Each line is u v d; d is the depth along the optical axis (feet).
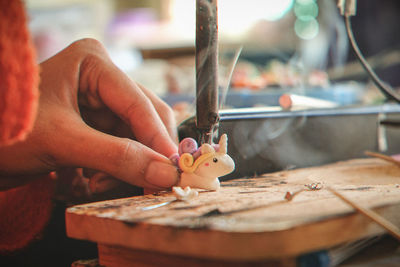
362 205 1.04
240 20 3.23
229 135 1.34
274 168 1.43
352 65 2.96
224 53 3.27
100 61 1.30
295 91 2.28
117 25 3.87
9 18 0.96
